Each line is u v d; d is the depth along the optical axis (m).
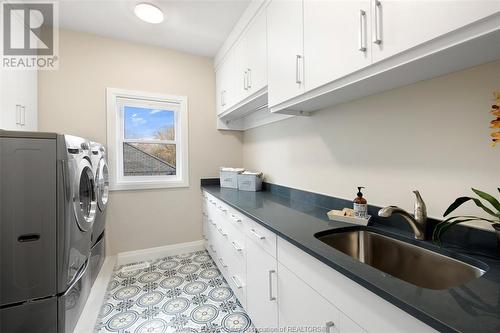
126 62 2.62
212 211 2.52
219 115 2.96
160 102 2.84
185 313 1.76
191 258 2.73
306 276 1.00
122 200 2.63
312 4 1.24
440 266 0.95
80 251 1.54
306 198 1.91
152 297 1.96
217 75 2.98
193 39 2.60
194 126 2.97
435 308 0.56
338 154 1.63
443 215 0.97
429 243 1.01
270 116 2.43
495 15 0.63
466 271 0.86
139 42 2.67
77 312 1.55
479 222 0.95
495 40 0.70
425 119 1.11
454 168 1.02
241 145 3.22
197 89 2.98
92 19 2.22
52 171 1.32
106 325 1.63
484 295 0.62
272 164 2.45
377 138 1.35
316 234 1.14
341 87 1.14
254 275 1.50
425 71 0.99
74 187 1.43
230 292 2.03
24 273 1.27
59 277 1.34
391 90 1.26
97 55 2.50
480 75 0.93
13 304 1.25
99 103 2.51
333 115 1.65
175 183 2.86
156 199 2.79
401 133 1.22
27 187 1.27
